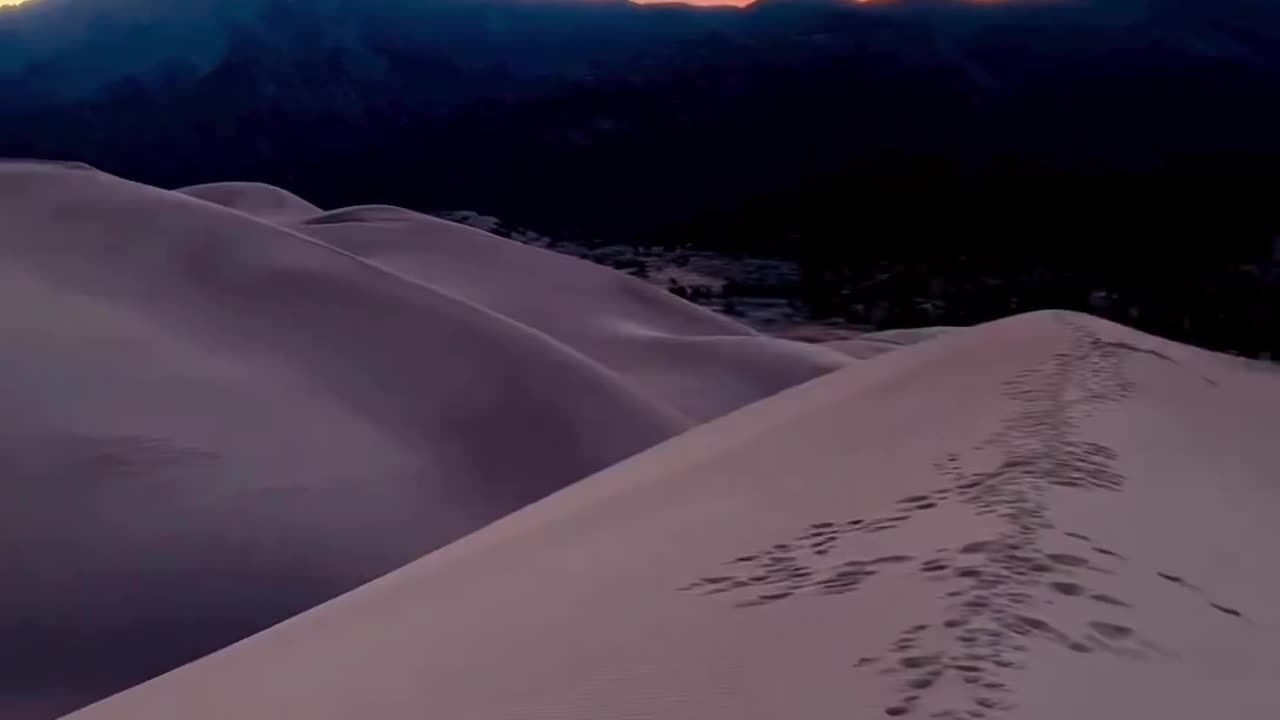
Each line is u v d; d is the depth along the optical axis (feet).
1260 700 14.56
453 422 113.91
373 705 21.07
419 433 110.32
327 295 128.98
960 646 14.92
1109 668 14.62
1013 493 24.20
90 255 125.59
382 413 111.75
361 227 244.01
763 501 31.53
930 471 29.22
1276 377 57.82
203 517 83.46
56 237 127.54
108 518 80.84
